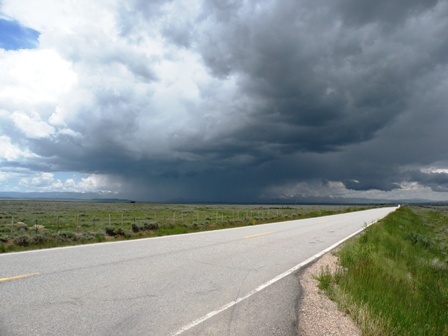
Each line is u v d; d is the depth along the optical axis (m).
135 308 5.16
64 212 47.81
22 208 58.56
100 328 4.35
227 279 7.26
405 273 9.61
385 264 9.62
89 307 5.10
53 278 6.69
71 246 11.51
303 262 9.66
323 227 23.00
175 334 4.30
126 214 44.44
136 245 11.98
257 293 6.33
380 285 6.76
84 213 45.28
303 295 6.34
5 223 25.72
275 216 37.09
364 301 5.68
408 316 5.27
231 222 25.75
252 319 4.97
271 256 10.45
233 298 5.94
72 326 4.37
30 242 12.52
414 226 30.67
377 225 21.94
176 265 8.44
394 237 17.31
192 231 18.92
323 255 11.06
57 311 4.87
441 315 6.26
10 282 6.27
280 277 7.69
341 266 9.06
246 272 8.03
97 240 14.30
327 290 6.61
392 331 4.70
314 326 4.80
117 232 16.55
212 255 10.15
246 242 13.54
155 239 14.09
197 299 5.77
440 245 18.39
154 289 6.23
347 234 18.38
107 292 5.90
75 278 6.77
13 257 8.96
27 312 4.77
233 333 4.42
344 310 5.54
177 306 5.36
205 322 4.75
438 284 8.88
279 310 5.42
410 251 14.47
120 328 4.39
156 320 4.73
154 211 56.03
